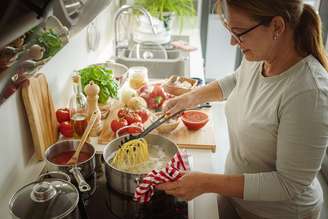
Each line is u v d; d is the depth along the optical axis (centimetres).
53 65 141
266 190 97
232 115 120
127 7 211
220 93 142
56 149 116
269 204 114
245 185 97
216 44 365
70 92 164
